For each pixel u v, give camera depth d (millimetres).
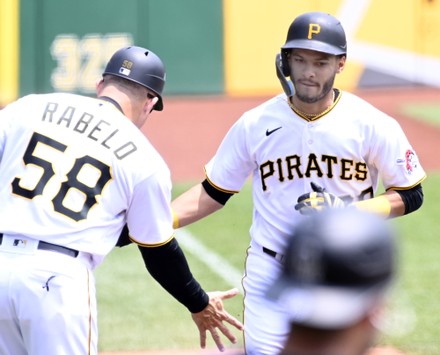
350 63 87625
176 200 20984
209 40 86375
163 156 63094
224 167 20516
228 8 86188
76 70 84812
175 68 86500
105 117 17922
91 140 17609
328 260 7699
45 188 17328
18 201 17344
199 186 21078
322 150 19453
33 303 16844
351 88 87750
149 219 17844
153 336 30078
